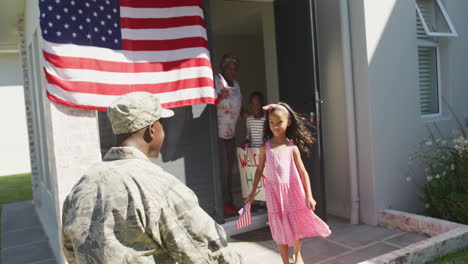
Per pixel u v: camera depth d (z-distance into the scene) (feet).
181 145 14.42
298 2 14.70
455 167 14.99
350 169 15.29
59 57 10.70
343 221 15.75
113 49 11.69
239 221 11.63
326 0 15.89
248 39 26.94
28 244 16.67
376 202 14.90
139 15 12.19
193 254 4.40
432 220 13.34
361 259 12.03
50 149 11.69
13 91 41.75
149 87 12.19
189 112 14.56
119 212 4.25
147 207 4.27
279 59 16.14
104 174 4.56
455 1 18.52
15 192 30.32
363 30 14.64
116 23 11.77
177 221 4.42
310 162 14.60
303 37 14.58
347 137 15.39
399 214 14.28
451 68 18.25
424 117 17.49
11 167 41.86
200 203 14.76
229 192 16.75
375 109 14.82
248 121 15.84
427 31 16.61
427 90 18.12
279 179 10.96
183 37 12.84
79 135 11.11
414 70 16.06
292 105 15.51
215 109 14.89
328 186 16.74
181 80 12.69
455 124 18.11
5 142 41.52
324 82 16.38
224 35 25.89
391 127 15.30
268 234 14.94
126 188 4.35
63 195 10.92
